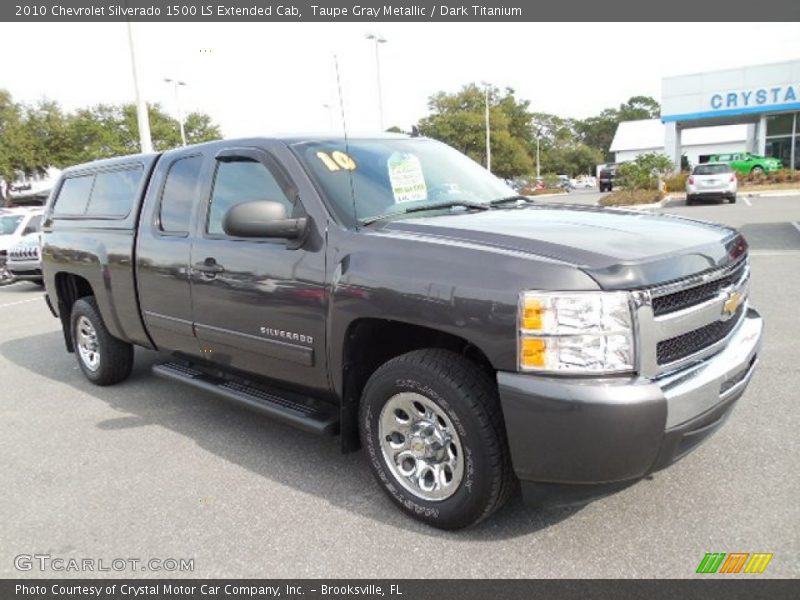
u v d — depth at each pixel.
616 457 2.49
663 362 2.64
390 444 3.16
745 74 30.69
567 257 2.61
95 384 5.63
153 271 4.35
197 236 4.02
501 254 2.70
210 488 3.58
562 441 2.52
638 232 3.01
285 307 3.43
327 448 4.06
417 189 3.70
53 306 5.95
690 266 2.73
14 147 33.97
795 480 3.27
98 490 3.62
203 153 4.16
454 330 2.72
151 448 4.17
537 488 2.70
